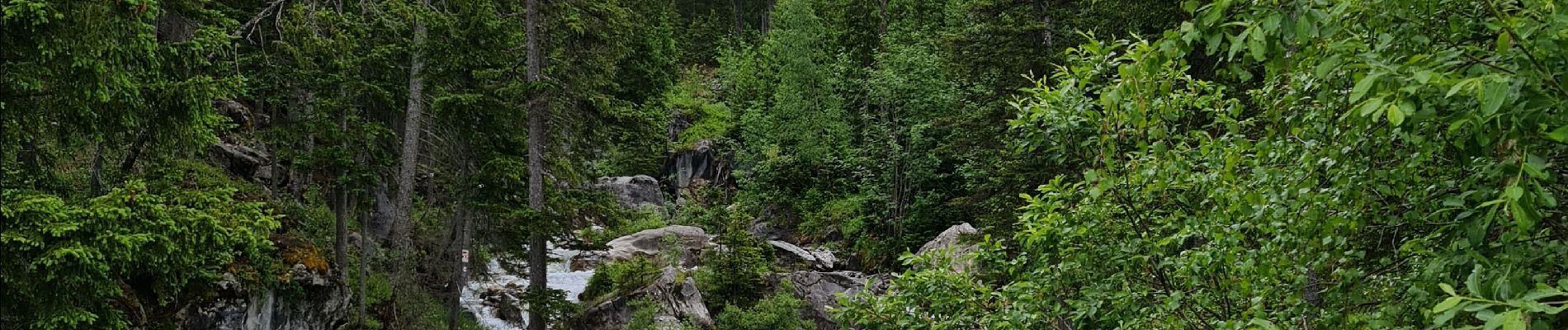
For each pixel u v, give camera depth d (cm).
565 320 1962
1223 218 511
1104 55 513
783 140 4028
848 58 3841
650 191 4134
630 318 2022
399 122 2005
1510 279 309
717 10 7481
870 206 3241
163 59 791
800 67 3991
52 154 804
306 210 1739
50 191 789
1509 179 277
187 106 764
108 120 739
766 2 7750
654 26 4847
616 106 2002
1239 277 549
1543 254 327
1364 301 456
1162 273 630
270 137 1541
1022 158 1596
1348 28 352
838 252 3198
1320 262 458
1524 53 280
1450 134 329
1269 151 495
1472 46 308
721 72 5866
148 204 715
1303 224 438
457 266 1880
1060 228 618
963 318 686
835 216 3381
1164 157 587
